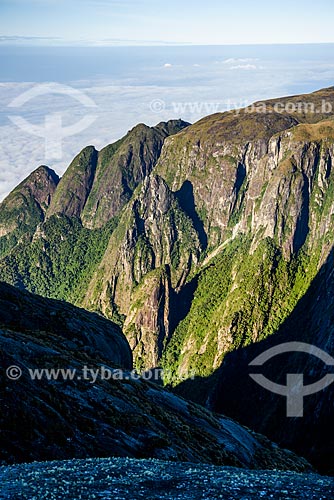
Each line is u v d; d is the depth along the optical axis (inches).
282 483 1427.2
